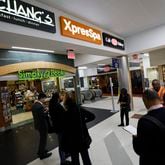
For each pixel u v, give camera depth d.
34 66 7.55
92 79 17.89
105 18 4.66
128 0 3.78
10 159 3.91
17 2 2.79
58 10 3.77
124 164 2.57
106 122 6.13
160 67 10.13
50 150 4.07
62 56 9.20
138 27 5.95
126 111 5.20
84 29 4.45
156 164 1.30
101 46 5.27
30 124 7.62
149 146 1.32
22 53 7.17
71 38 3.98
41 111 3.57
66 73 9.59
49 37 3.39
